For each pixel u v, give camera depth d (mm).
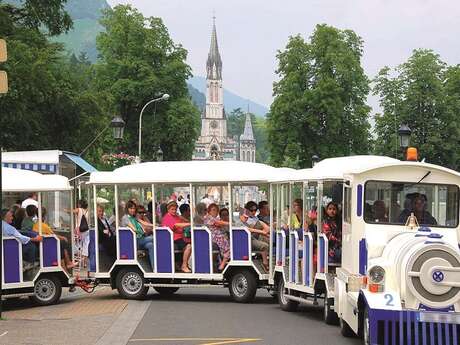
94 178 19312
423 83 68125
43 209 19031
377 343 10188
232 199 18969
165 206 19828
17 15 40438
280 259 17516
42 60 36094
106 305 17797
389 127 68438
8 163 28234
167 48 74438
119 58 72875
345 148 72250
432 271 10195
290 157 71875
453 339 10086
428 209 12539
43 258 17734
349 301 12141
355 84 71875
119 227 19141
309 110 71438
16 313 16281
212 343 12344
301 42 72875
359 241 12445
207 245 18906
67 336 12938
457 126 67875
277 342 12453
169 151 74438
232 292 18766
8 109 35281
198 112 74688
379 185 12578
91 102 43656
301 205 16594
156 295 20438
